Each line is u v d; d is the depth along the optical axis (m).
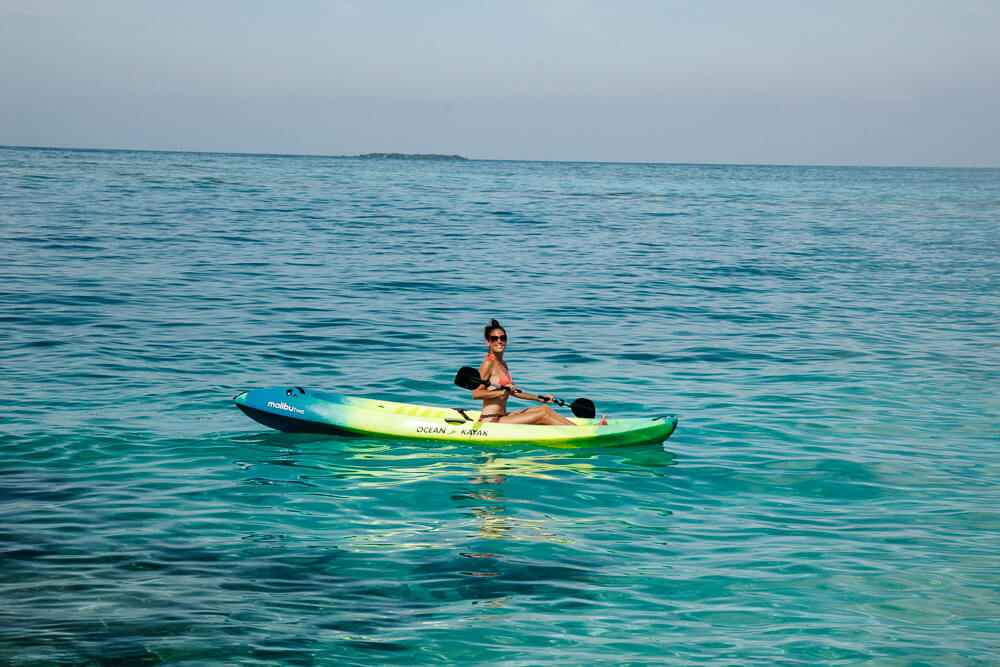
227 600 6.33
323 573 6.85
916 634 6.04
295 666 5.50
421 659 5.61
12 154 155.00
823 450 10.48
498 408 10.78
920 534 7.90
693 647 5.82
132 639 5.73
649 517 8.26
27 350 14.32
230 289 20.94
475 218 46.44
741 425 11.49
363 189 71.62
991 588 6.78
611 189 89.94
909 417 11.98
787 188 106.19
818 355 15.92
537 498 8.73
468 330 17.33
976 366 15.16
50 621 5.93
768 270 28.34
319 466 9.56
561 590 6.64
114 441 10.11
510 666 5.55
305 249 29.47
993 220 54.25
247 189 64.69
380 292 21.48
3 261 23.48
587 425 10.57
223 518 7.93
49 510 7.96
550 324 18.28
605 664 5.59
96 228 32.62
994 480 9.48
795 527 8.05
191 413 11.34
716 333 17.84
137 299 19.12
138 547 7.22
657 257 31.02
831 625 6.15
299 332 16.56
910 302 22.48
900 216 57.34
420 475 9.37
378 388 12.89
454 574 6.88
